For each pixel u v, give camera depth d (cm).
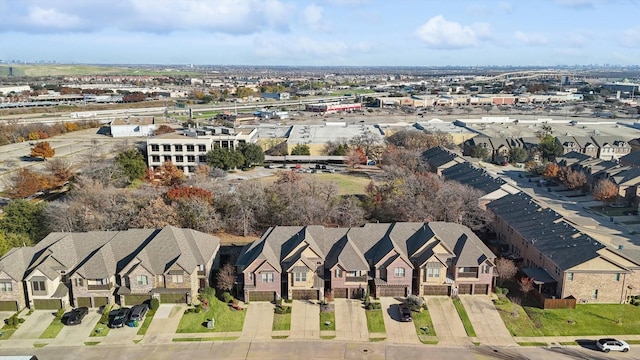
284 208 9581
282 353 5762
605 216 10844
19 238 8019
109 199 9419
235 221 9338
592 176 12538
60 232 7838
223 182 11350
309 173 14825
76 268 6844
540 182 13775
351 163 15650
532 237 7831
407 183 10350
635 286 6762
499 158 16750
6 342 5912
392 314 6569
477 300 6881
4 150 17725
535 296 6906
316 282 6875
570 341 5972
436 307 6712
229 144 15962
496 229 9300
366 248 7344
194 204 8919
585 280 6675
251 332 6178
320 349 5838
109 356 5678
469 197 9675
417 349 5834
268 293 6869
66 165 12900
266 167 15738
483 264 6906
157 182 12506
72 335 6069
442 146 16275
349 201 9856
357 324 6347
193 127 19400
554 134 18988
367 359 5650
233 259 8125
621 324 6297
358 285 6894
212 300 6806
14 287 6544
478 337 6066
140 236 7250
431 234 7275
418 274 6969
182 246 6969
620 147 16950
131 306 6700
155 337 6044
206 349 5831
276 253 7194
